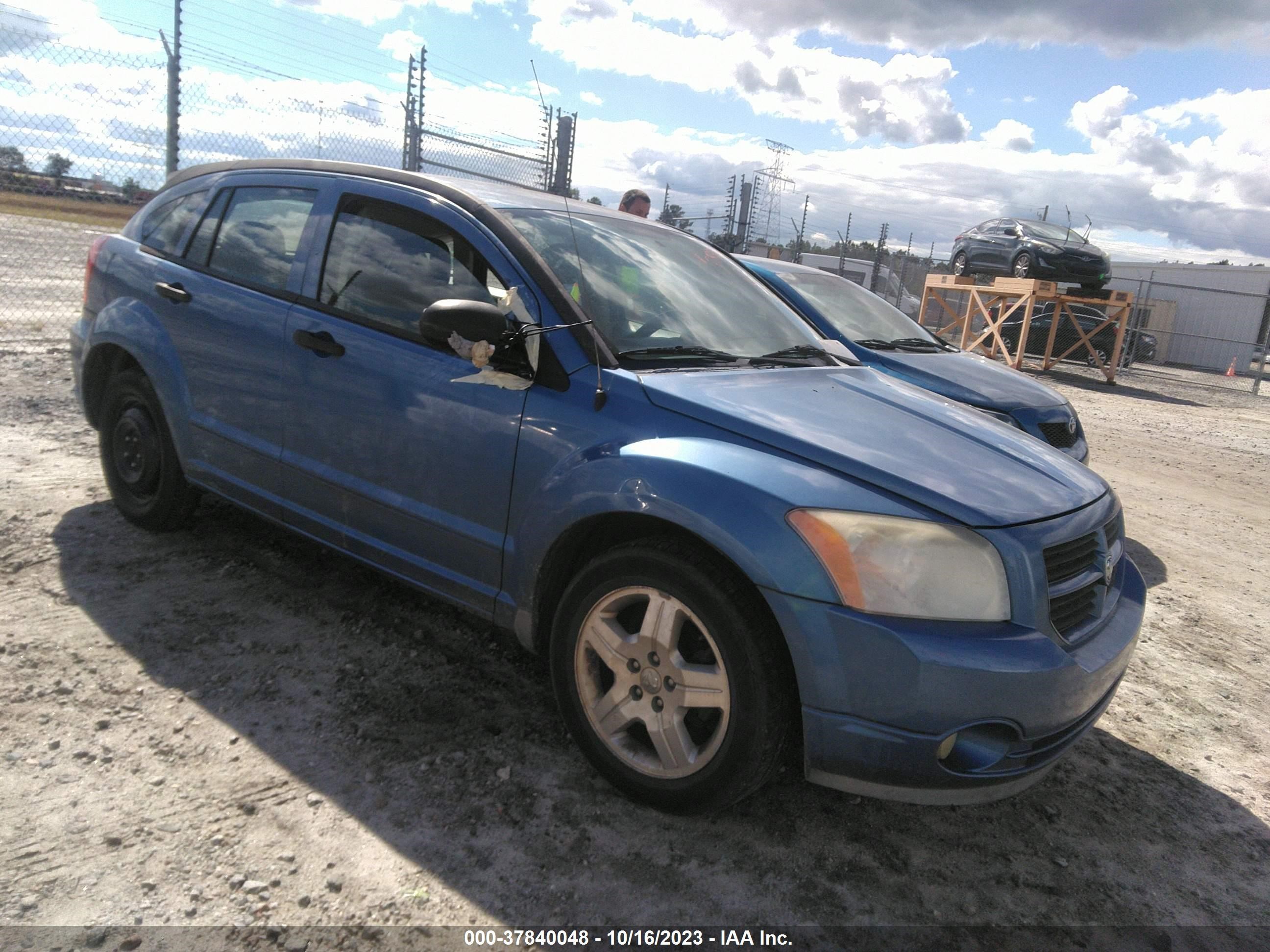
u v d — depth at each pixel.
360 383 3.03
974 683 2.09
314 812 2.34
